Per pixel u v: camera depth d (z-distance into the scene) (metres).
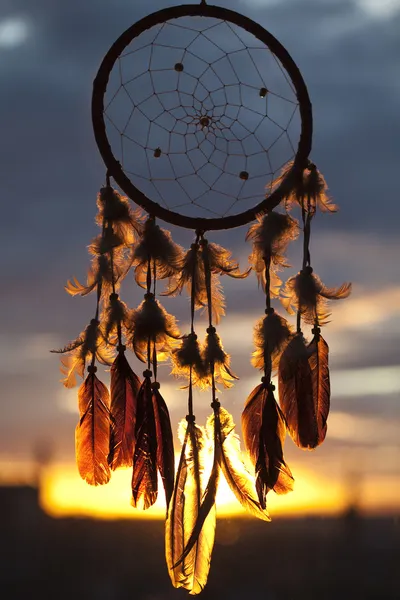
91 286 3.43
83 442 3.44
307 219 3.41
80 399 3.46
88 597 9.03
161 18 3.37
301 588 8.66
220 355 3.35
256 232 3.39
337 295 3.41
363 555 8.89
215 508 3.32
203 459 3.35
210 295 3.37
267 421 3.33
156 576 9.37
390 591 8.60
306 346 3.38
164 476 3.31
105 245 3.41
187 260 3.40
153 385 3.35
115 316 3.39
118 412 3.41
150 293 3.38
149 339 3.33
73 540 9.81
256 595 8.66
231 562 8.94
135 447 3.30
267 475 3.29
